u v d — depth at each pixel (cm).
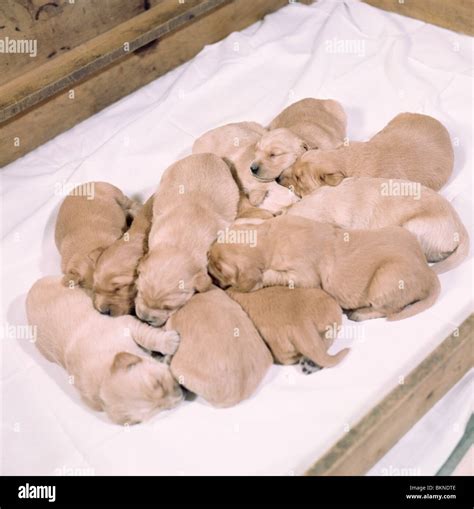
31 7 126
